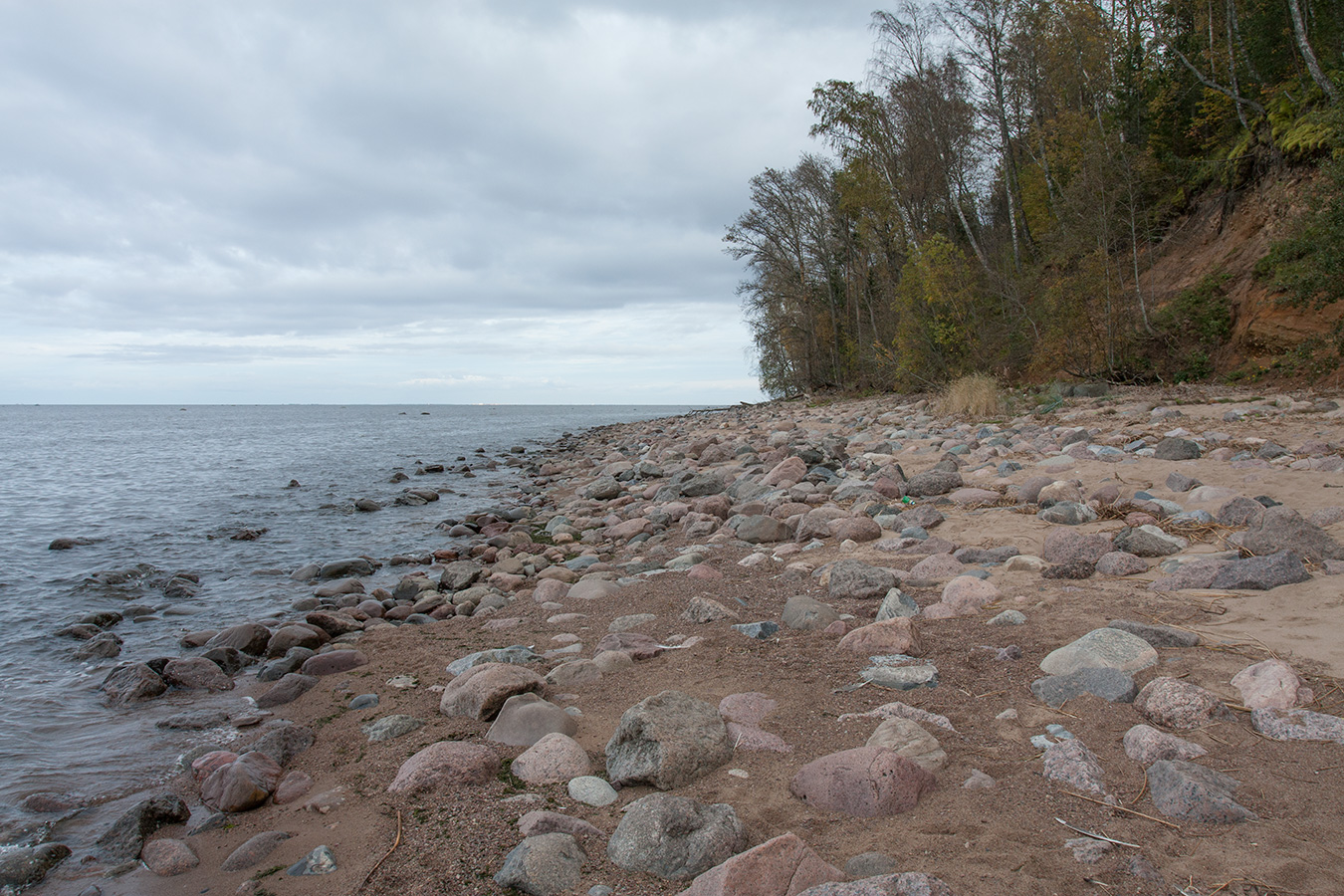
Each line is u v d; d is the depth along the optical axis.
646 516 11.04
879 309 32.16
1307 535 4.93
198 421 85.19
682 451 19.31
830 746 3.39
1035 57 21.42
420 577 8.96
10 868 3.17
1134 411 13.03
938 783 2.97
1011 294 21.88
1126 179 18.31
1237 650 3.74
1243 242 16.73
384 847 2.99
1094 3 20.95
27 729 4.88
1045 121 21.45
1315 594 4.23
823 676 4.20
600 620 6.02
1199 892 2.21
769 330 40.62
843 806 2.86
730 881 2.29
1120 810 2.66
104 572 9.67
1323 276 13.25
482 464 24.81
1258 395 13.10
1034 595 5.07
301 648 6.05
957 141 25.38
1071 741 3.12
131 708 5.20
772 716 3.76
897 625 4.49
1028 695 3.66
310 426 62.12
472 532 12.49
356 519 14.30
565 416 95.56
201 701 5.29
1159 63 20.09
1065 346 19.03
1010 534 6.74
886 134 27.30
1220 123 18.83
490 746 3.80
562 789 3.29
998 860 2.45
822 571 6.44
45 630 7.40
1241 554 5.10
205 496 17.72
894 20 24.75
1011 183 25.08
